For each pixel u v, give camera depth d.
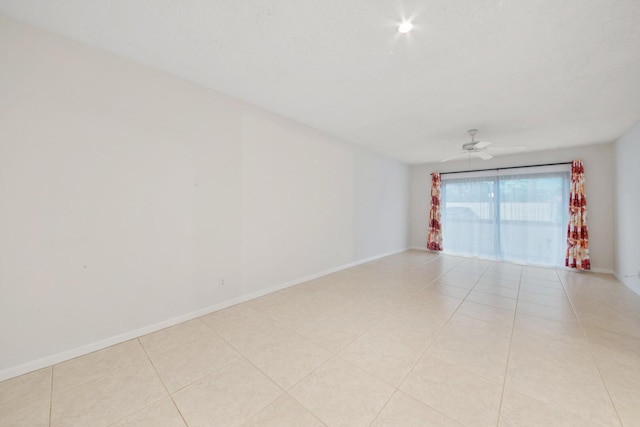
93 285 1.96
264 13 1.59
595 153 4.41
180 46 1.94
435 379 1.65
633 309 2.78
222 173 2.72
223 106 2.71
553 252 4.76
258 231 3.09
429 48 1.90
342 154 4.38
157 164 2.27
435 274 4.21
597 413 1.37
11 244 1.66
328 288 3.46
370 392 1.53
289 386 1.58
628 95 2.56
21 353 1.69
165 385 1.59
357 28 1.71
